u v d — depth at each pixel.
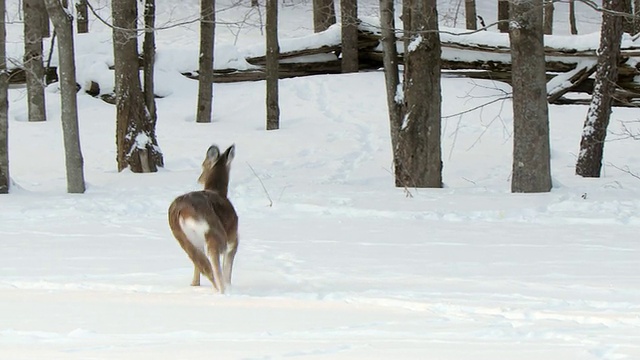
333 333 12.23
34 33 54.31
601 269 19.17
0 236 24.88
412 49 37.53
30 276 18.23
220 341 11.48
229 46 63.97
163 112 57.69
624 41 56.34
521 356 10.34
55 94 60.19
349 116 55.97
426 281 17.62
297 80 62.16
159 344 11.23
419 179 37.91
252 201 32.09
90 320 13.30
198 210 16.22
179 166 47.12
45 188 39.53
